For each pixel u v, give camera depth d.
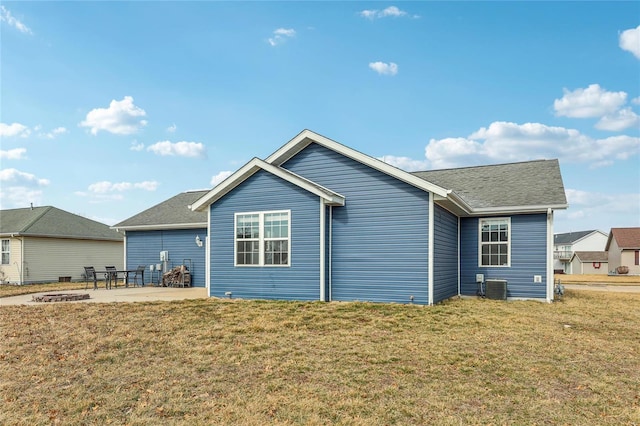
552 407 4.27
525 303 11.63
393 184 10.98
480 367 5.51
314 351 6.23
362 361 5.75
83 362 5.74
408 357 5.93
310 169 12.16
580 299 13.79
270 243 11.79
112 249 26.91
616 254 47.94
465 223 13.59
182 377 5.15
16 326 7.93
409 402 4.36
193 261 17.58
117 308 9.77
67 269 24.11
